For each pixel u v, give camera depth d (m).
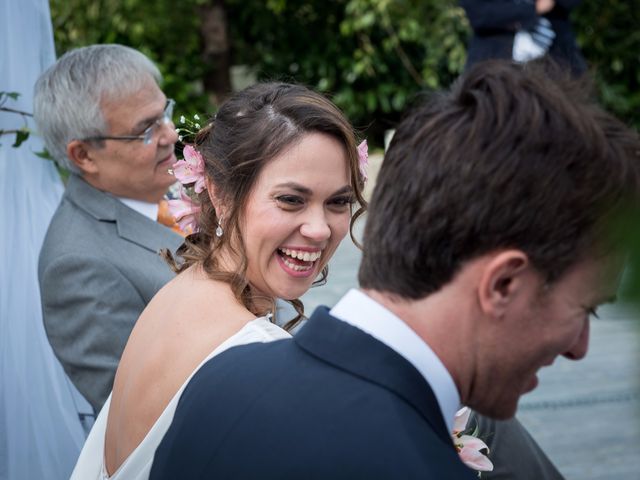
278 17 9.09
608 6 8.74
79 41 7.47
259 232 1.46
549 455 3.26
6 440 2.02
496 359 0.87
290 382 0.90
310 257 1.49
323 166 1.46
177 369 1.23
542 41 4.28
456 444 1.27
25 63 2.25
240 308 1.32
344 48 8.99
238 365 0.97
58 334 1.98
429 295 0.86
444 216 0.83
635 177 0.82
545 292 0.83
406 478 0.80
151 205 2.26
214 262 1.45
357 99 8.98
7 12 2.20
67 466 2.06
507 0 4.22
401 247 0.87
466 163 0.82
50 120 2.10
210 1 8.69
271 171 1.45
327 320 0.92
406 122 0.91
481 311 0.85
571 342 0.87
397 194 0.88
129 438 1.25
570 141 0.81
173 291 1.37
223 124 1.52
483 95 0.85
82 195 2.14
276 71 9.27
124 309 1.99
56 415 2.09
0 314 2.10
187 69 8.70
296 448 0.84
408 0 8.21
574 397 3.77
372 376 0.86
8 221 2.17
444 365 0.87
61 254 2.01
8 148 2.20
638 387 0.45
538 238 0.81
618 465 3.15
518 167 0.80
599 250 0.81
